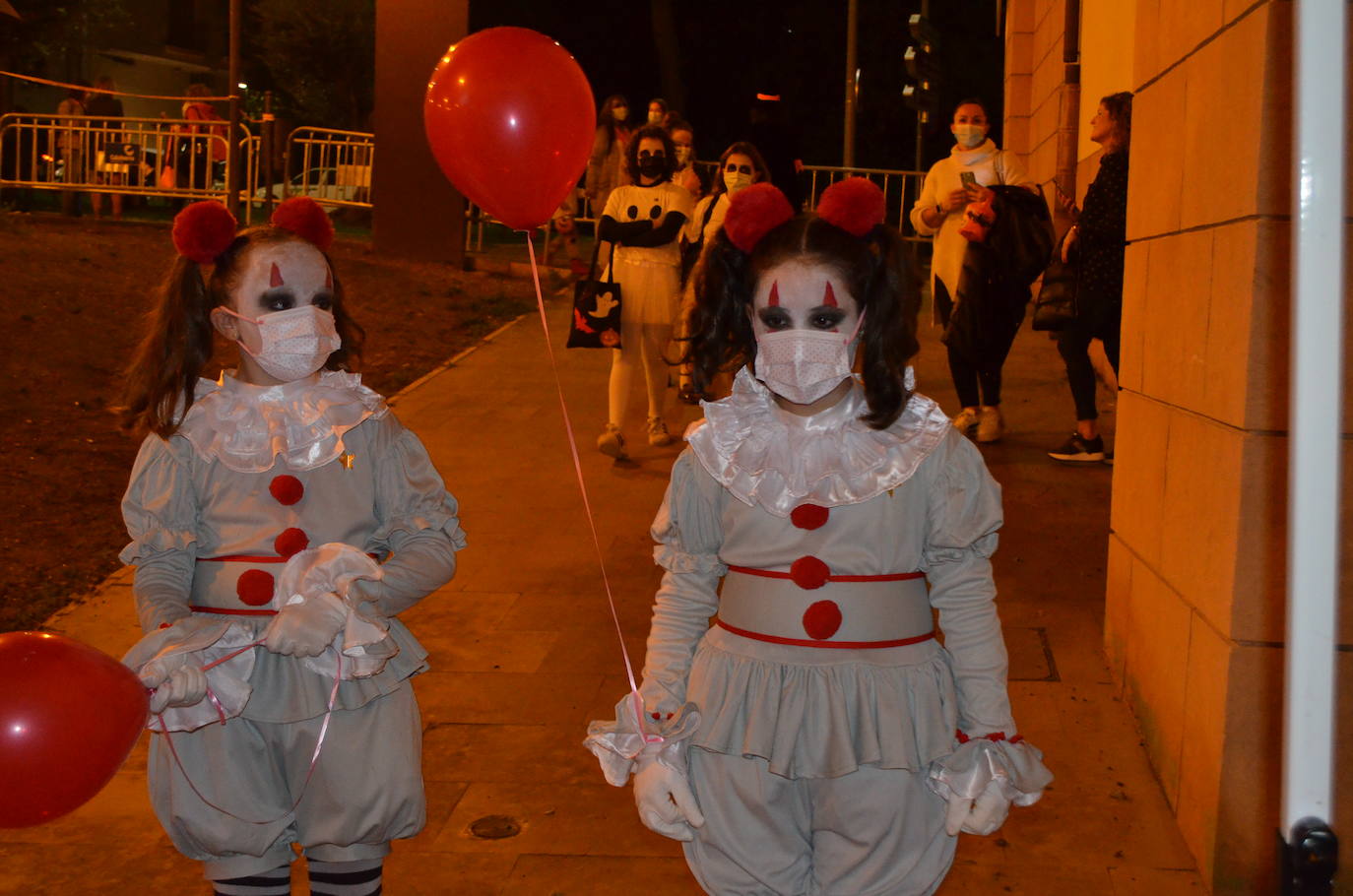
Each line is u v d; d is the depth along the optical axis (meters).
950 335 7.83
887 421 2.47
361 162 15.20
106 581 5.97
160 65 34.56
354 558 2.57
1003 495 6.89
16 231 12.53
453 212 14.16
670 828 2.50
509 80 3.08
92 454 7.72
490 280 13.62
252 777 2.67
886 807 2.43
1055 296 7.52
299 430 2.75
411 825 2.74
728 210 2.52
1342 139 1.50
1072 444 7.48
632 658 5.09
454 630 5.36
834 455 2.49
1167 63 4.10
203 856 2.72
